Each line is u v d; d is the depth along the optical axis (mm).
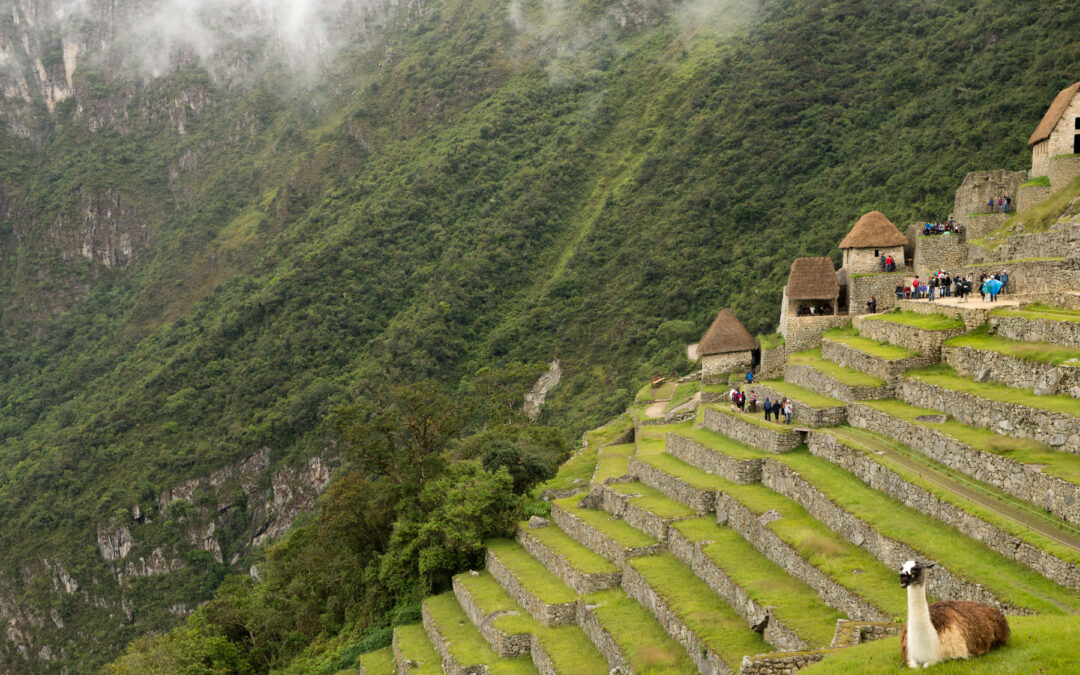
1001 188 61656
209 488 168750
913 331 41719
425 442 66125
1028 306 40250
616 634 32531
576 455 70438
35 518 174125
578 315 157875
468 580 49031
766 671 21375
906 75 146875
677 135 188375
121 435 187500
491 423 109500
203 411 184875
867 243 58969
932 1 165000
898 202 112062
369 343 179125
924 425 33125
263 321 198000
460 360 165375
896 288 55781
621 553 39062
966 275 49969
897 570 26609
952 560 24594
